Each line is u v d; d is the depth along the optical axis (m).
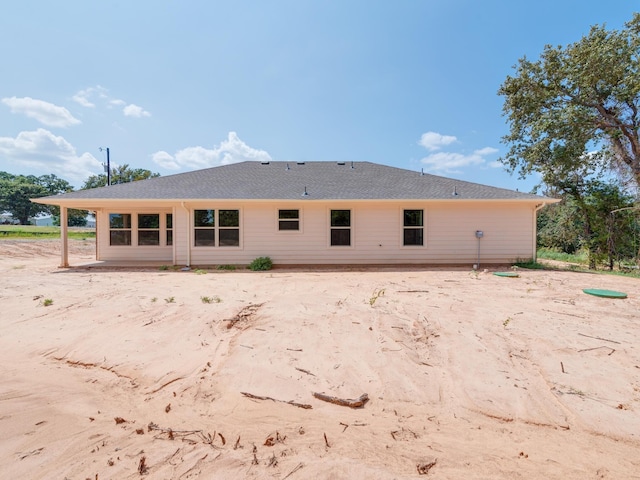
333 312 5.20
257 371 3.18
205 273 10.12
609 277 9.52
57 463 1.94
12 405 2.59
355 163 15.67
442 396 2.74
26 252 16.06
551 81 14.63
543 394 2.73
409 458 1.99
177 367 3.29
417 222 11.89
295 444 2.14
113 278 8.94
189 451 2.06
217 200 10.92
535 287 7.59
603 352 3.57
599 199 14.00
